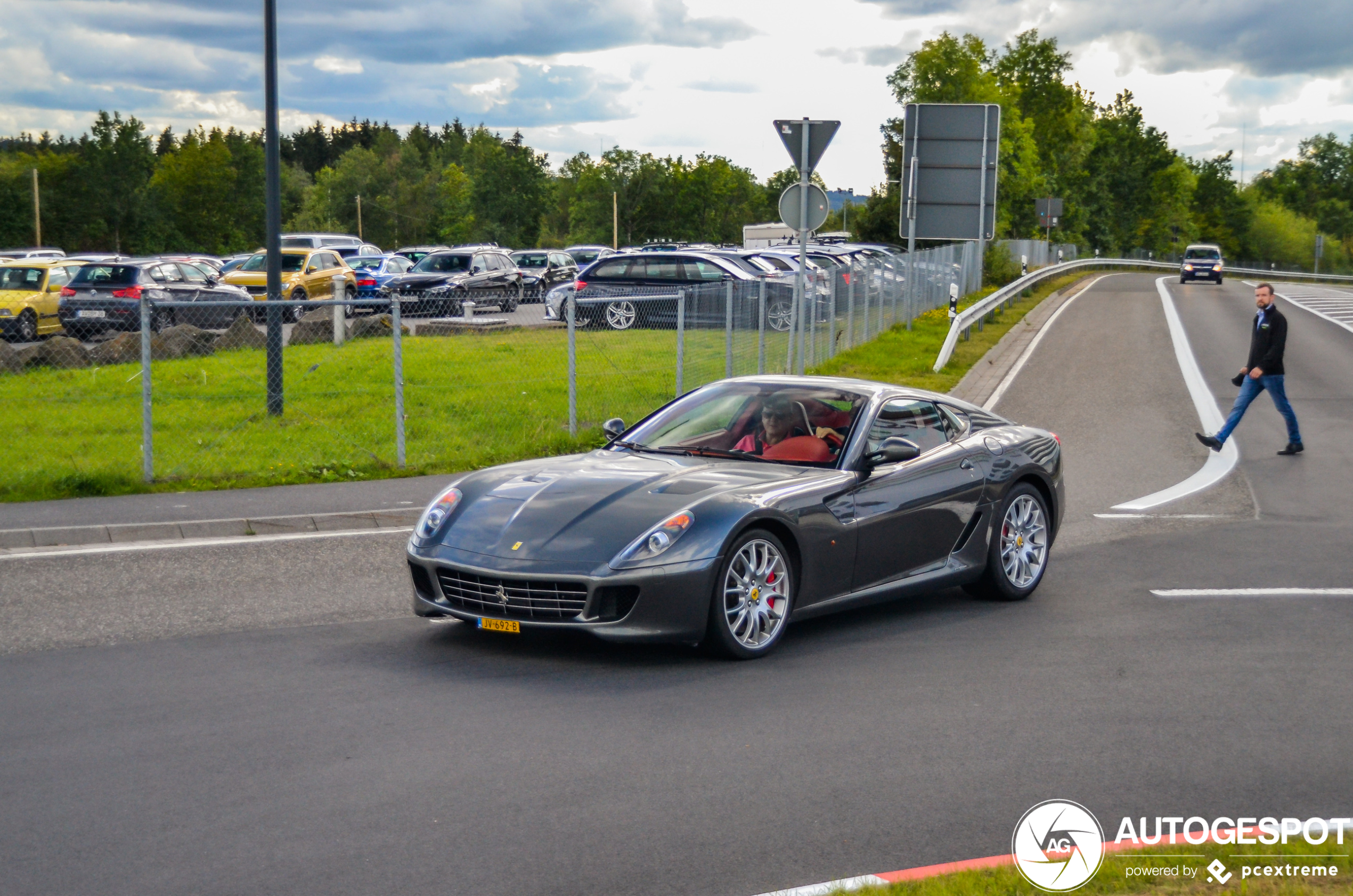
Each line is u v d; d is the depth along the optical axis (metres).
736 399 7.31
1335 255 154.50
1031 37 92.50
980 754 4.81
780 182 145.38
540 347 19.62
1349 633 6.80
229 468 11.41
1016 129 66.88
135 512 9.54
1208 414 16.80
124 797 4.27
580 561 5.80
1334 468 12.91
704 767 4.62
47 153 120.31
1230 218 149.62
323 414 14.31
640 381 16.56
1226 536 9.65
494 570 5.88
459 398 15.44
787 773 4.57
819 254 29.30
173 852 3.84
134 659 6.04
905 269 27.75
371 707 5.30
